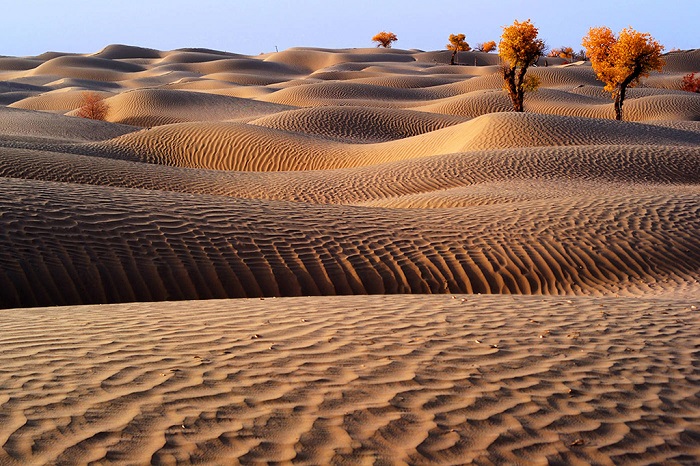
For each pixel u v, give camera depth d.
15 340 5.74
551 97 57.06
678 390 4.64
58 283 9.77
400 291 11.02
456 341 5.72
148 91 55.03
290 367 4.93
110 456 3.46
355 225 13.16
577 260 12.24
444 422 3.95
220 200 14.23
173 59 134.25
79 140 36.03
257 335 5.88
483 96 55.31
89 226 11.26
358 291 10.91
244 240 11.73
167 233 11.53
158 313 7.13
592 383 4.70
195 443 3.62
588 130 31.11
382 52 150.12
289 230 12.43
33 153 23.27
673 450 3.69
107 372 4.79
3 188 12.48
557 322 6.60
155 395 4.33
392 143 32.28
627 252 12.59
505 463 3.47
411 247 12.27
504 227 13.52
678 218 14.23
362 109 43.28
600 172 22.69
